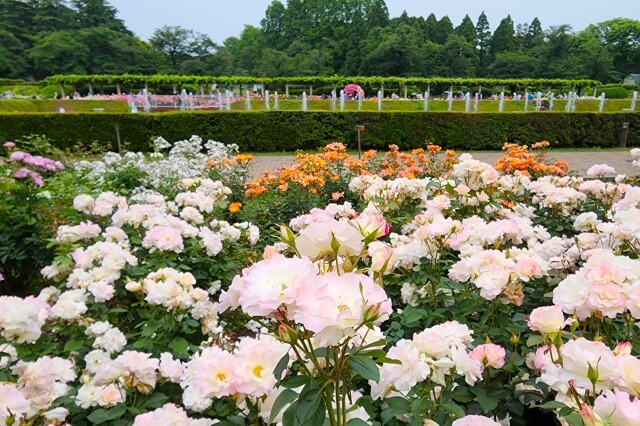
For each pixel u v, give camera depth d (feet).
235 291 3.52
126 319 8.79
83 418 5.82
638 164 18.26
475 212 11.32
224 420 4.67
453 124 46.91
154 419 4.25
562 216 12.38
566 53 186.19
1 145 42.45
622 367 3.54
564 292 4.99
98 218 12.60
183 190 20.18
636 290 4.47
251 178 28.45
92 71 173.27
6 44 170.30
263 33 240.53
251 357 3.77
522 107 78.28
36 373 5.30
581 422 3.62
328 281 3.13
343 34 215.72
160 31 189.67
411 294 7.77
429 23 208.95
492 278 6.02
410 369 4.37
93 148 30.37
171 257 9.71
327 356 3.34
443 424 4.85
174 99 77.25
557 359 4.26
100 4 195.21
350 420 3.62
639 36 201.67
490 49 202.90
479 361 5.03
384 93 113.19
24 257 12.83
